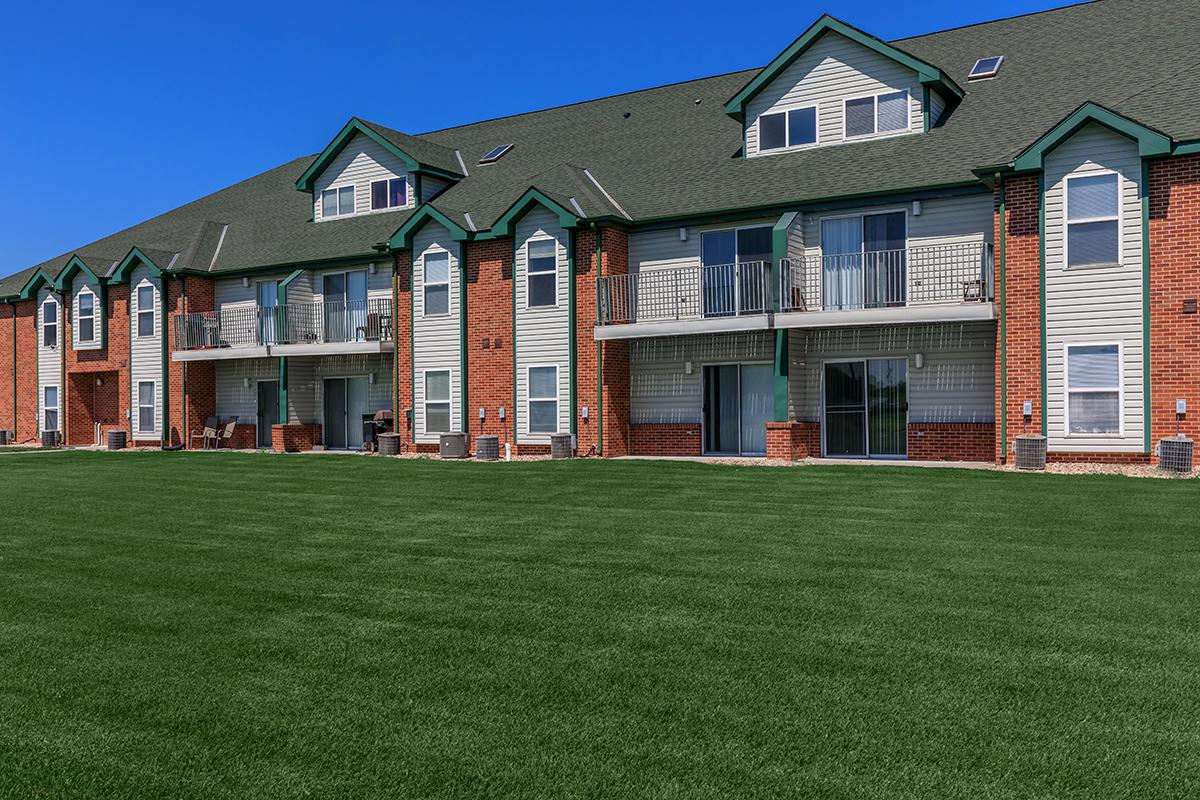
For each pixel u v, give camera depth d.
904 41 25.02
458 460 22.11
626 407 22.94
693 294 21.70
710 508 12.54
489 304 23.91
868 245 20.05
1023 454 17.02
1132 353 16.80
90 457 24.80
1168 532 10.07
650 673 5.70
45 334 33.38
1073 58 21.09
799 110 22.00
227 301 29.52
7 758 4.61
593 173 24.83
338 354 26.86
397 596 7.73
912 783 4.21
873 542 9.79
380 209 28.00
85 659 6.13
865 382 20.50
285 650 6.27
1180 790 4.12
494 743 4.70
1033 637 6.29
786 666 5.78
